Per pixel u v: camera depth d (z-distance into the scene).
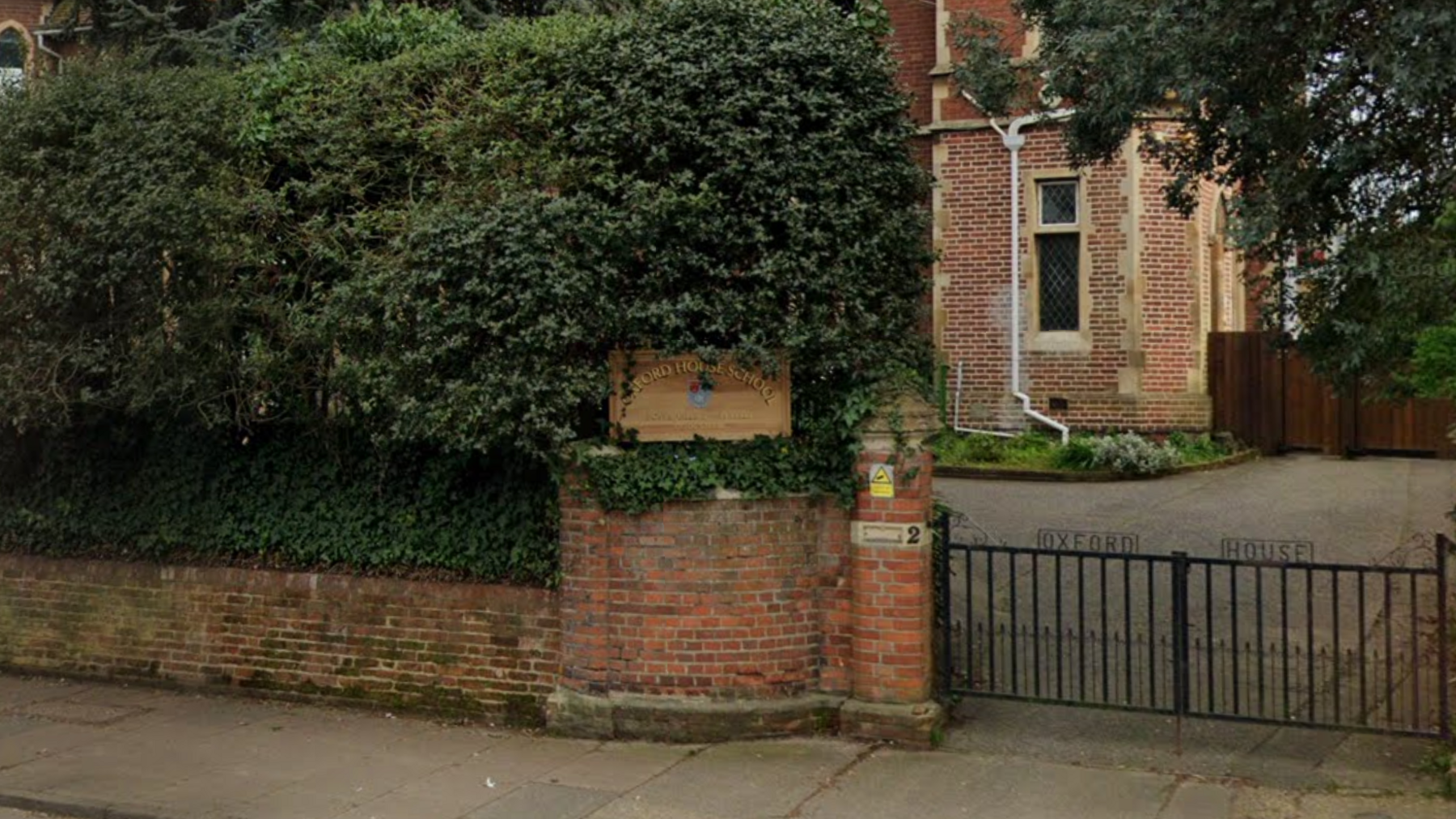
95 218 8.05
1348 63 6.35
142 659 8.99
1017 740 7.15
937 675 7.71
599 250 7.07
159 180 8.06
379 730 7.70
